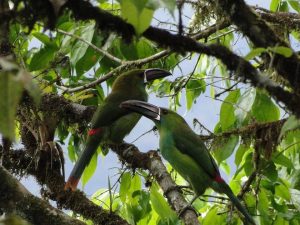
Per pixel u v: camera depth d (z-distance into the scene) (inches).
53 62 410.3
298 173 411.5
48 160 376.2
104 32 200.1
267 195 393.7
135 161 386.0
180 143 397.4
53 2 161.5
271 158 363.6
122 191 388.8
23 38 389.1
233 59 207.6
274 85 210.1
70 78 433.4
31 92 121.0
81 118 412.2
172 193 352.8
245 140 367.9
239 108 349.7
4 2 189.6
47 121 384.8
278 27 378.3
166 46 205.8
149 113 416.8
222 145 368.8
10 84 119.2
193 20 389.7
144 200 383.9
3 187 301.1
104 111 436.8
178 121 406.3
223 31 443.2
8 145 373.4
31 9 184.4
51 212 301.4
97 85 438.3
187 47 206.2
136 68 458.0
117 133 437.7
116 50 441.4
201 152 391.5
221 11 228.5
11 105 119.0
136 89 468.1
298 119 194.5
